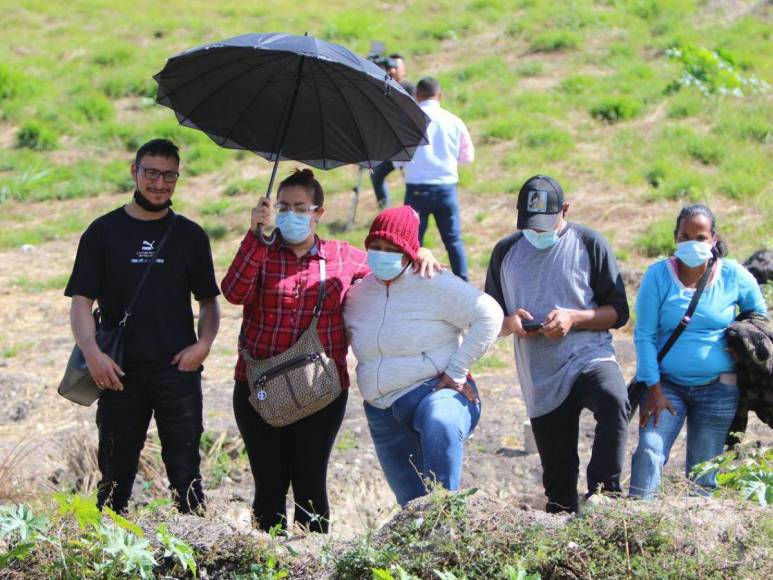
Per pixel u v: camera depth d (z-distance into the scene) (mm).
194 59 9688
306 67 9719
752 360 10375
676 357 10641
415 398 9828
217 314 10555
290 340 9992
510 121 32500
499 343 19609
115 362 9922
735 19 40719
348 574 7922
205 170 33594
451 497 8227
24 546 8055
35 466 14273
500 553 7742
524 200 10281
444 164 20625
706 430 10688
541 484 13688
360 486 13688
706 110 31312
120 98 40562
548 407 10461
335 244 10430
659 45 38531
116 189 33094
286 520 10414
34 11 51000
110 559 8156
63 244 29016
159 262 10133
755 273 18266
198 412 10414
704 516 7859
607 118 32281
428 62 40875
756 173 26375
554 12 43656
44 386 18156
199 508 9961
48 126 37406
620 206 25891
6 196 32719
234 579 8102
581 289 10391
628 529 7699
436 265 9852
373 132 10266
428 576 7750
